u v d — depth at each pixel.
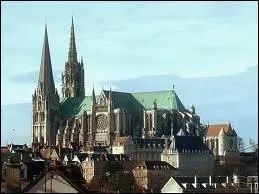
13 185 107.94
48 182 101.12
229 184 158.62
